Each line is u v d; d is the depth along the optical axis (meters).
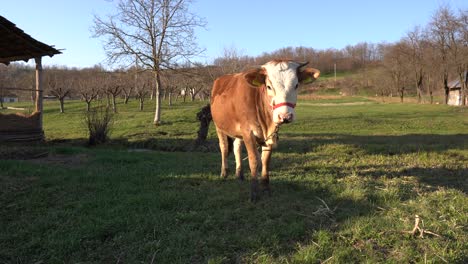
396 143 13.74
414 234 4.51
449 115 28.86
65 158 10.24
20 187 6.72
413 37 60.75
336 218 5.10
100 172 8.05
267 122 5.73
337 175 7.93
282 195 6.17
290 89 5.10
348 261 3.92
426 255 3.96
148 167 8.76
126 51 21.80
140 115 28.31
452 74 56.66
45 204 5.82
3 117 14.41
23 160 9.74
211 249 4.21
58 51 15.30
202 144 14.43
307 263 3.87
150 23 21.86
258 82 5.38
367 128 20.80
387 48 77.62
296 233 4.58
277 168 8.89
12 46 14.40
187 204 5.75
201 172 8.06
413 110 34.53
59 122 28.97
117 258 4.09
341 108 38.56
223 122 6.88
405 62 63.19
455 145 12.82
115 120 24.88
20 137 14.73
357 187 6.38
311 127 21.22
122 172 8.03
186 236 4.53
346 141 14.50
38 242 4.42
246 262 3.95
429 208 5.39
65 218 5.19
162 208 5.61
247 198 6.07
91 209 5.54
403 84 65.44
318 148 12.54
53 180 7.14
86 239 4.51
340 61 128.62
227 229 4.79
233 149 7.90
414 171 8.62
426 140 14.89
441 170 8.77
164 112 28.05
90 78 48.78
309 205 5.65
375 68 95.50
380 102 57.69
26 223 5.03
